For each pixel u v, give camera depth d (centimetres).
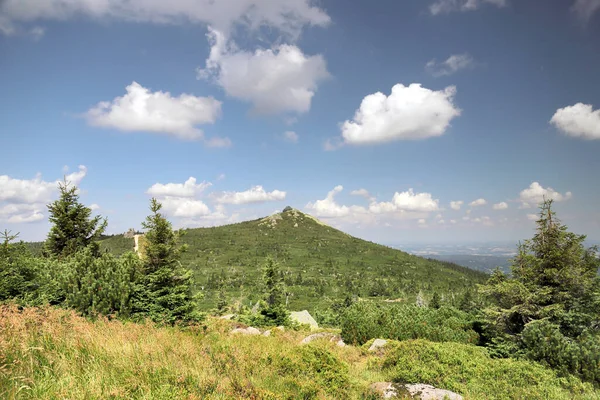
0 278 1062
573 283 1484
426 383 914
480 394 836
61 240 2478
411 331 1644
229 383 655
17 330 664
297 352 943
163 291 1388
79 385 530
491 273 1688
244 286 17825
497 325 1512
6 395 462
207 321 1636
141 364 648
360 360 1272
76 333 750
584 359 1002
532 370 975
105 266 1293
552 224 1614
